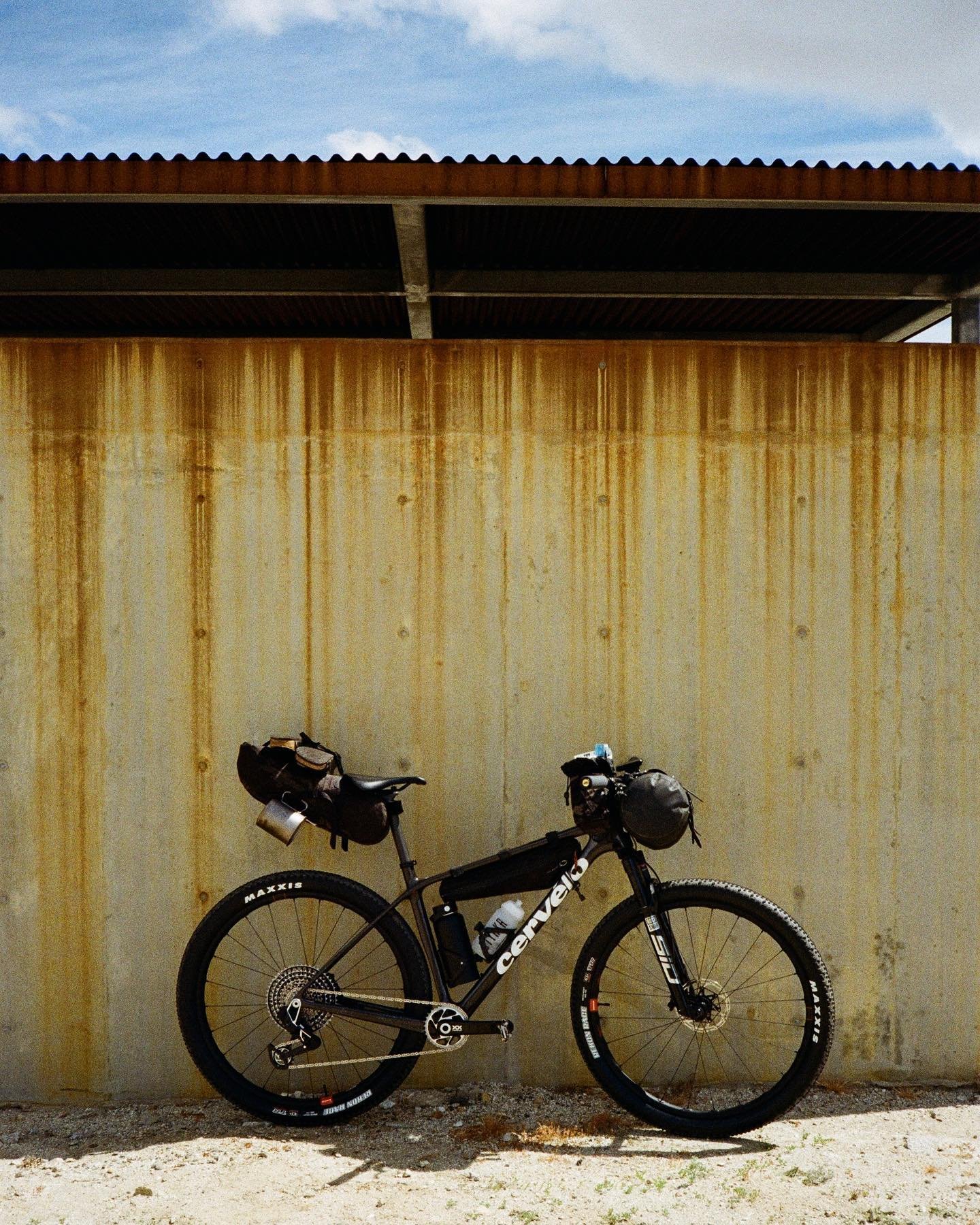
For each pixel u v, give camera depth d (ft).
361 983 10.62
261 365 10.57
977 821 10.89
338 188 9.84
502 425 10.66
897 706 10.86
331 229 12.17
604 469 10.70
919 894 10.85
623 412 10.70
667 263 13.39
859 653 10.85
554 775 10.70
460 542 10.65
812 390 10.80
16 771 10.52
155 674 10.56
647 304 15.03
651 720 10.75
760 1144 9.42
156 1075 10.53
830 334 17.08
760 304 15.11
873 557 10.85
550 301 14.87
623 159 9.99
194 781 10.57
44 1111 10.26
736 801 10.77
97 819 10.53
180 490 10.55
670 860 10.75
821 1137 9.57
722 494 10.76
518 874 9.94
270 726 10.61
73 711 10.53
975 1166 8.98
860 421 10.82
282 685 10.62
